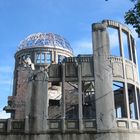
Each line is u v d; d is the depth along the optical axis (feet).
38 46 188.44
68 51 199.41
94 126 102.01
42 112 103.76
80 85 108.27
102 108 104.32
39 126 101.65
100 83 107.76
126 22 51.11
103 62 110.52
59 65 112.78
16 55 190.49
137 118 111.65
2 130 101.91
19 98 120.67
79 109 104.63
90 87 132.16
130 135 104.27
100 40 113.80
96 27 115.55
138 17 50.24
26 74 124.47
